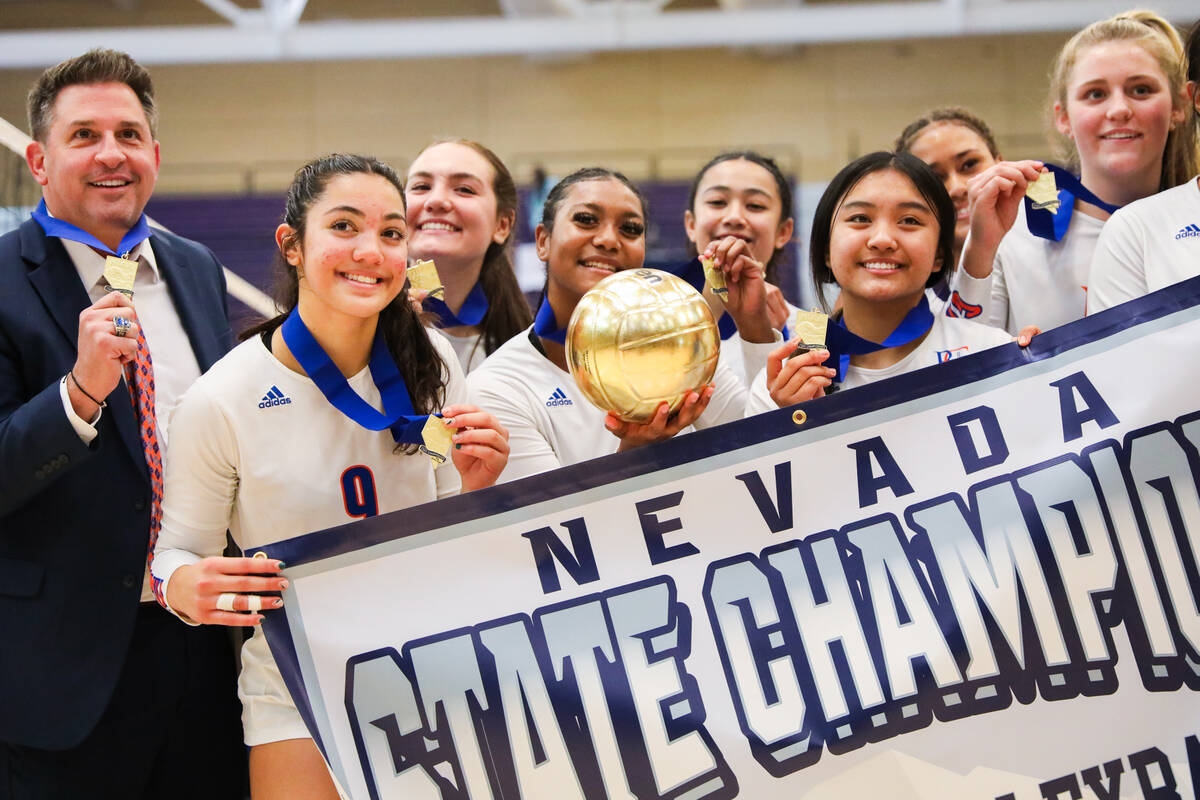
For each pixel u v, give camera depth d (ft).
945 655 7.50
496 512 7.57
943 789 7.35
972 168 12.42
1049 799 7.32
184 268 9.48
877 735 7.41
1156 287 8.95
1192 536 7.62
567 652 7.51
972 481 7.69
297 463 7.76
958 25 34.65
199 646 8.91
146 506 8.45
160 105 39.32
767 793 7.38
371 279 7.59
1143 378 7.73
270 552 7.41
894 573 7.62
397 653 7.44
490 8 40.01
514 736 7.43
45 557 8.23
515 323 11.97
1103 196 10.69
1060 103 11.28
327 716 7.38
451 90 39.73
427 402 8.06
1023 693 7.45
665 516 7.63
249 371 7.80
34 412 7.75
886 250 8.78
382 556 7.49
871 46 39.52
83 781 8.39
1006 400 7.75
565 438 9.21
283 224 8.00
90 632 8.21
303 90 39.55
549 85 39.83
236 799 9.19
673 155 39.65
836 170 39.40
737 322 9.59
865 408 7.73
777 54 39.58
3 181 22.85
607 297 7.34
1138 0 30.40
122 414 8.45
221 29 34.83
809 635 7.55
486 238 11.57
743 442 7.68
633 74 39.83
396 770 7.38
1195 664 7.48
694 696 7.48
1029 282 10.84
